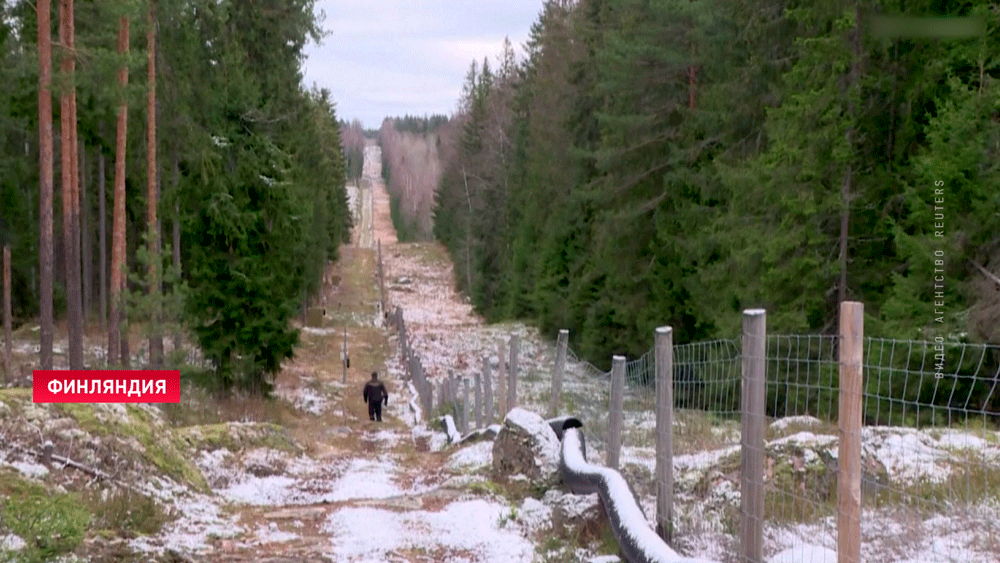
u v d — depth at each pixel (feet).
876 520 21.25
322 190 196.44
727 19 82.43
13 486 28.32
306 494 43.42
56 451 33.78
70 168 63.31
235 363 80.02
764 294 62.13
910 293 50.03
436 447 67.05
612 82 98.58
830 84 58.54
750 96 80.18
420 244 400.67
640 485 26.84
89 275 127.54
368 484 46.73
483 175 248.93
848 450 13.85
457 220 295.07
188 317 73.77
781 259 62.54
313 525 30.91
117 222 73.00
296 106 100.53
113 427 37.63
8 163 121.49
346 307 236.63
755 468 16.37
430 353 147.02
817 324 62.39
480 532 28.86
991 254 49.75
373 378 92.43
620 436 27.37
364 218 543.80
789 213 60.95
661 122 96.99
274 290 82.69
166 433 43.47
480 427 62.44
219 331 79.05
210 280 78.59
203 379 78.59
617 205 101.60
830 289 60.75
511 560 25.41
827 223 63.16
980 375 48.47
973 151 47.67
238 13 90.53
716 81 87.35
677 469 26.61
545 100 155.12
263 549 26.63
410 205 494.18
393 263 343.87
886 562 18.28
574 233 136.36
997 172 48.14
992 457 26.11
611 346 108.68
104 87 60.29
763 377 16.38
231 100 82.43
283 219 82.53
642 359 31.22
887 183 59.26
